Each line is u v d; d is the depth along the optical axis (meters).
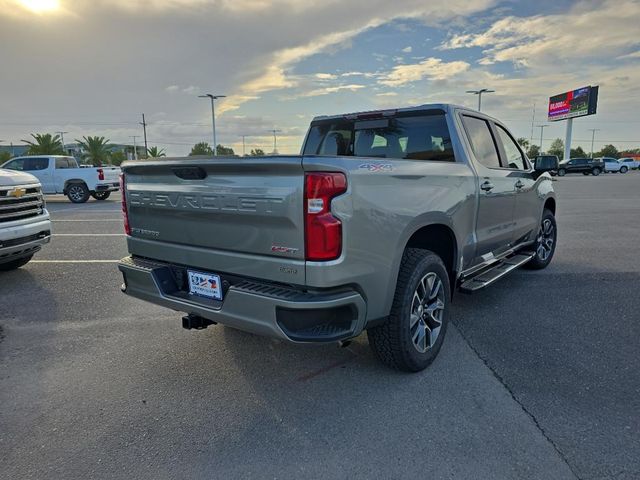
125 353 3.64
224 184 2.70
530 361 3.42
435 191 3.25
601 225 10.30
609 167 48.09
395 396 2.95
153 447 2.48
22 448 2.47
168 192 3.04
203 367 3.39
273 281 2.61
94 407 2.87
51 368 3.39
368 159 2.69
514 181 4.75
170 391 3.06
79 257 7.18
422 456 2.37
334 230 2.43
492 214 4.28
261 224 2.59
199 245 2.98
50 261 6.89
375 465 2.31
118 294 5.18
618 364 3.35
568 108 56.25
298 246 2.47
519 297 4.96
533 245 5.72
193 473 2.27
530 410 2.76
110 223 11.28
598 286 5.36
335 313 2.58
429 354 3.28
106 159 49.62
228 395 3.00
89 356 3.59
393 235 2.81
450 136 3.93
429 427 2.61
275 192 2.48
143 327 4.18
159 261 3.31
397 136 4.26
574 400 2.87
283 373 3.29
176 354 3.61
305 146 4.92
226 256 2.79
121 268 3.40
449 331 4.02
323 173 2.40
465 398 2.91
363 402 2.89
